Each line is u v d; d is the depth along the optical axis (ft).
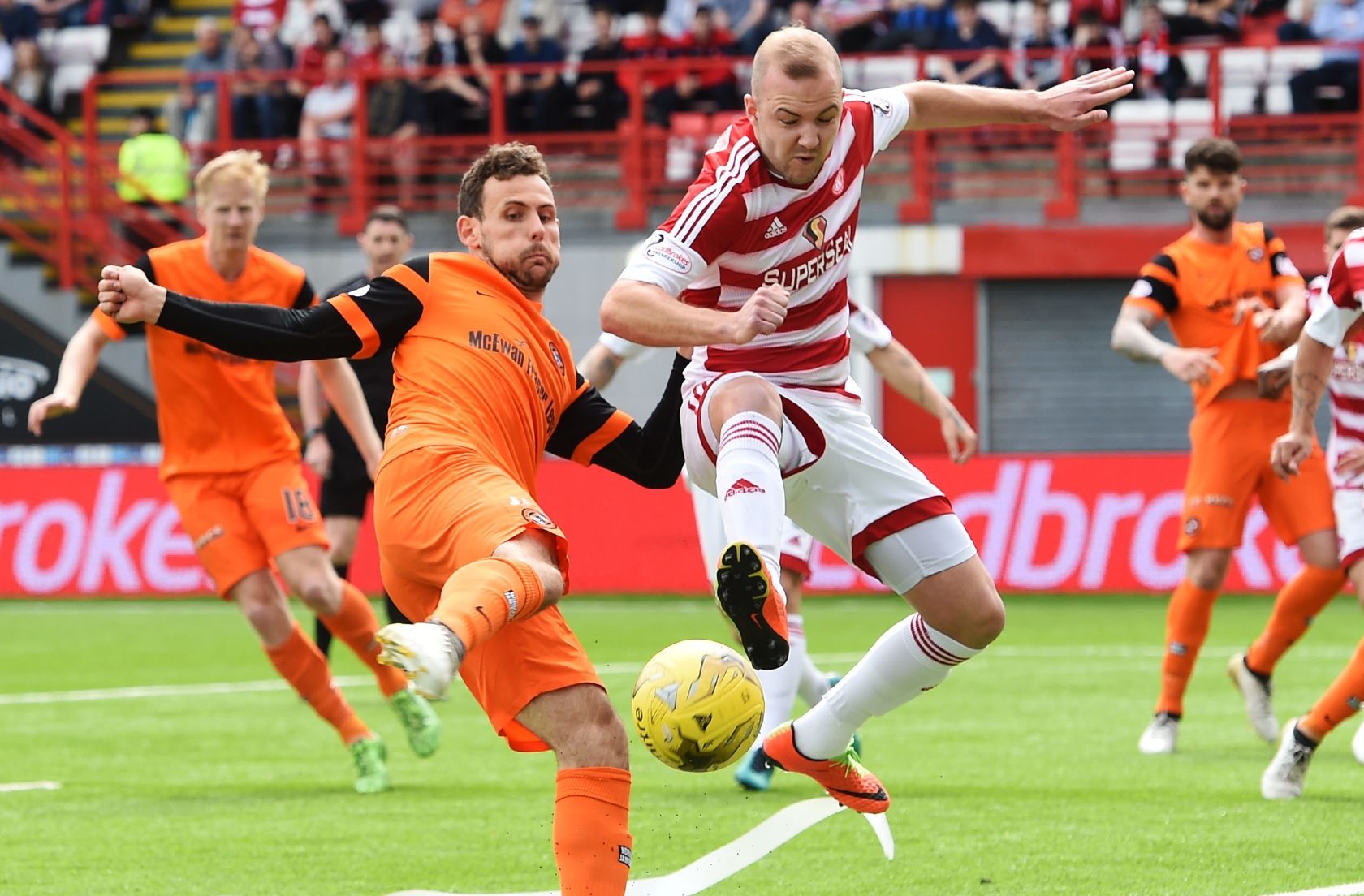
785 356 42.37
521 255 38.83
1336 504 63.82
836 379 43.21
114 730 77.30
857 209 42.34
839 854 48.55
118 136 205.77
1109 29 172.55
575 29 202.18
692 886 44.78
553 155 181.57
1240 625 118.01
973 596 42.45
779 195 39.86
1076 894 42.83
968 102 44.14
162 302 35.32
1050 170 177.99
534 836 52.11
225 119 184.34
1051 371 176.55
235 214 62.54
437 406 37.40
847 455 42.52
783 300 36.04
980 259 174.29
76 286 183.83
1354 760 65.16
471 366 37.76
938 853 48.32
